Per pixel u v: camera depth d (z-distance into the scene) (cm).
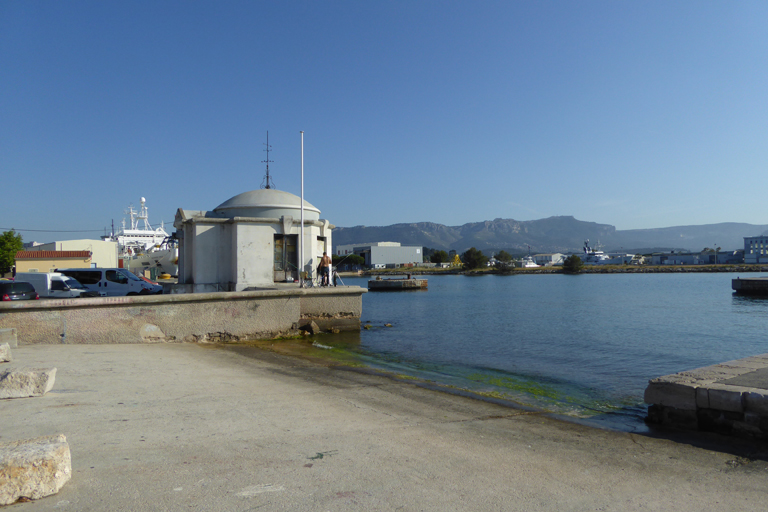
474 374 1335
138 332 1484
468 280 11238
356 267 16625
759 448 614
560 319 3066
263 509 381
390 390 988
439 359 1589
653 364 1555
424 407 845
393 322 2875
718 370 810
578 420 812
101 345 1350
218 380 955
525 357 1667
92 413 641
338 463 501
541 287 7856
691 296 5375
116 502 383
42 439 433
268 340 1773
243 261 2144
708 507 436
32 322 1304
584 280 10762
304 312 2012
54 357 1073
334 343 1833
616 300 4856
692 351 1841
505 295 5850
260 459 500
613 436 690
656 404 746
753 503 448
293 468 480
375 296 5884
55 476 396
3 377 706
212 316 1644
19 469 377
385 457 530
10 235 5856
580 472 520
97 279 2505
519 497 439
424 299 5259
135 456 490
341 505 397
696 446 630
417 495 429
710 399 679
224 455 507
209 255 2200
